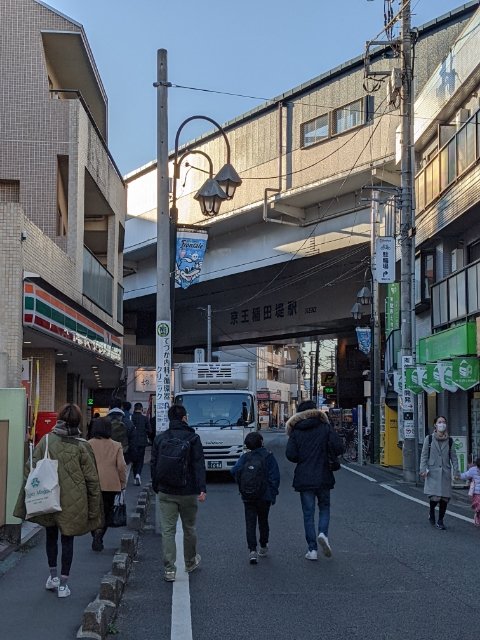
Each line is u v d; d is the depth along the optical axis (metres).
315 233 34.50
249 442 9.59
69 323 17.72
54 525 7.38
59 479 7.29
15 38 20.06
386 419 28.39
